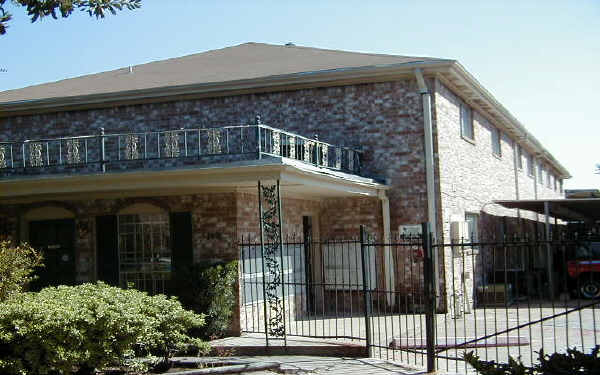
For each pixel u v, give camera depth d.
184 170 12.63
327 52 20.48
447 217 17.45
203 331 12.60
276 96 18.34
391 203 17.31
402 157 17.30
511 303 18.64
